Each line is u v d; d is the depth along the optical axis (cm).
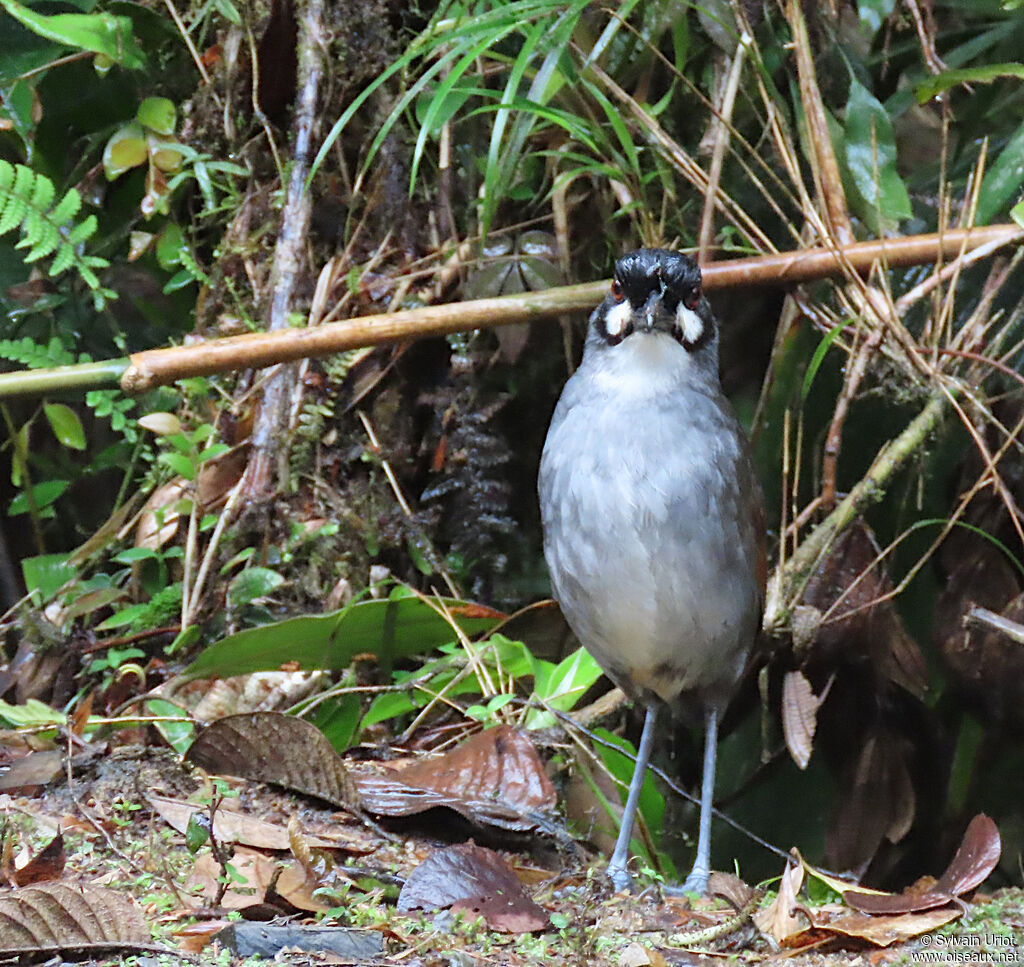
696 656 781
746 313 1148
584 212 1048
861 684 1020
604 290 910
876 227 951
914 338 995
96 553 1012
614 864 721
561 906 630
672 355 762
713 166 963
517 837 714
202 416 1009
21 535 1146
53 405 1056
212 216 1054
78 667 954
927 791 1060
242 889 571
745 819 1140
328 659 888
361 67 1005
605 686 1078
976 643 1003
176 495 988
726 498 762
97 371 855
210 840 598
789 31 1016
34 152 1061
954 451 1055
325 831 684
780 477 1073
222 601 957
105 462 1088
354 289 985
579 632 803
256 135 1034
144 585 992
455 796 731
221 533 957
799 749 868
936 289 928
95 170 1059
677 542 751
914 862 1084
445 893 584
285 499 977
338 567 984
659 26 951
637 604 762
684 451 753
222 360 868
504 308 902
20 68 1017
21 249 1077
